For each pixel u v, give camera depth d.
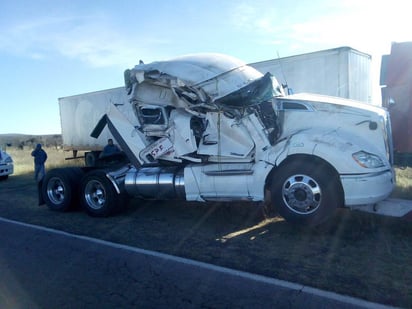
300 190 5.61
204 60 6.67
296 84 11.48
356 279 4.18
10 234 6.65
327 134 5.68
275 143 6.05
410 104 7.72
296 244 5.41
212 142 6.54
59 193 8.37
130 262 5.00
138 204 8.48
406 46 7.84
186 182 6.57
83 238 6.13
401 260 4.68
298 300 3.77
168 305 3.83
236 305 3.75
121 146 7.52
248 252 5.17
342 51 10.57
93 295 4.13
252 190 6.08
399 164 8.15
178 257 5.08
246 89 6.32
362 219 6.14
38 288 4.37
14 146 50.25
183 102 6.85
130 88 7.14
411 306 3.56
